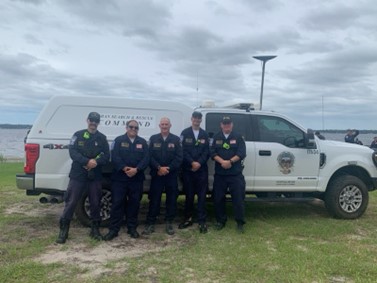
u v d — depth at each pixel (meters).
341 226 6.07
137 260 4.39
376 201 8.41
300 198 6.52
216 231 5.70
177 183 5.69
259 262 4.34
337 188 6.55
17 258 4.41
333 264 4.29
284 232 5.68
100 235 5.23
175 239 5.30
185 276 3.94
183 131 5.74
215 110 6.35
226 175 5.69
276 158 6.34
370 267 4.21
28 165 5.52
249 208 7.45
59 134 5.63
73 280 3.80
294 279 3.87
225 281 3.83
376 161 6.79
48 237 5.25
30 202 7.68
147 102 6.05
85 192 5.72
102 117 5.86
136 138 5.37
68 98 5.75
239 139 5.69
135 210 5.43
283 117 6.52
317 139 6.69
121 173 5.32
